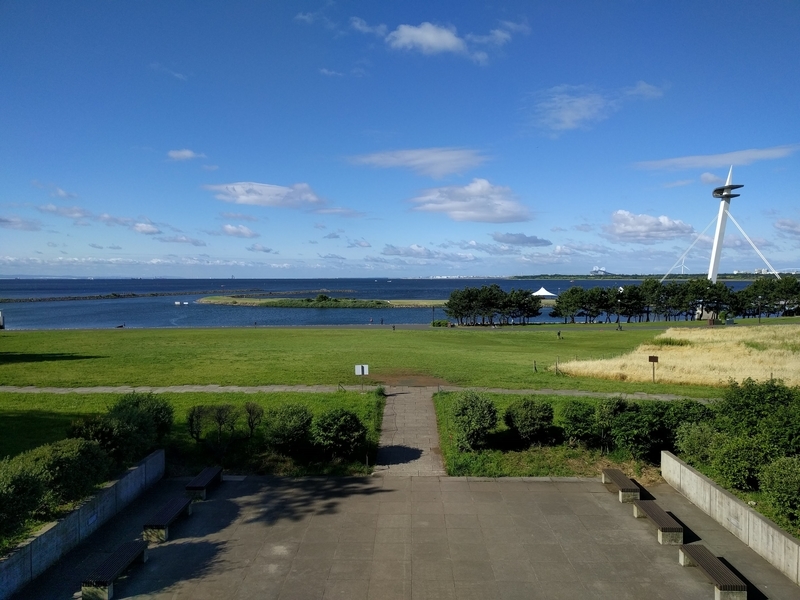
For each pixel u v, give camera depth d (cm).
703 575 1070
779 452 1338
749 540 1186
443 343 5450
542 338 6094
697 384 3086
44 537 1067
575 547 1184
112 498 1336
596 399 2508
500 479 1603
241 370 3462
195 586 1024
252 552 1157
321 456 1739
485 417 1795
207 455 1761
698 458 1573
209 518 1331
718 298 9950
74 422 1513
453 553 1155
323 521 1313
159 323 10044
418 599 984
